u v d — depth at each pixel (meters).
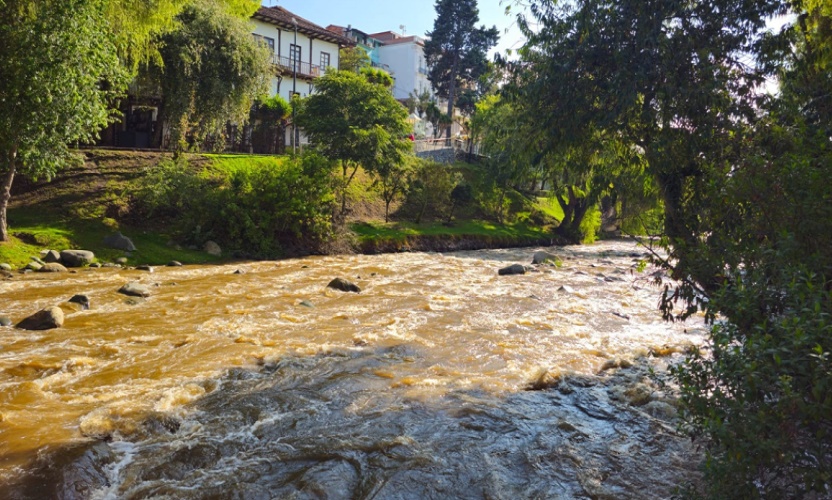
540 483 5.00
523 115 8.92
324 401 6.69
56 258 15.85
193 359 8.11
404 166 28.94
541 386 7.62
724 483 3.55
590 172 9.48
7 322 9.59
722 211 5.29
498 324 11.16
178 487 4.68
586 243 39.03
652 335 10.85
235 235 20.92
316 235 23.41
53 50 13.71
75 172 21.36
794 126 6.23
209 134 30.88
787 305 3.53
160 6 19.06
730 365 3.42
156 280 14.67
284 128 39.06
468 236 31.33
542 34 8.39
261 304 12.13
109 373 7.44
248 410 6.32
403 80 79.56
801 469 3.32
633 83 7.32
